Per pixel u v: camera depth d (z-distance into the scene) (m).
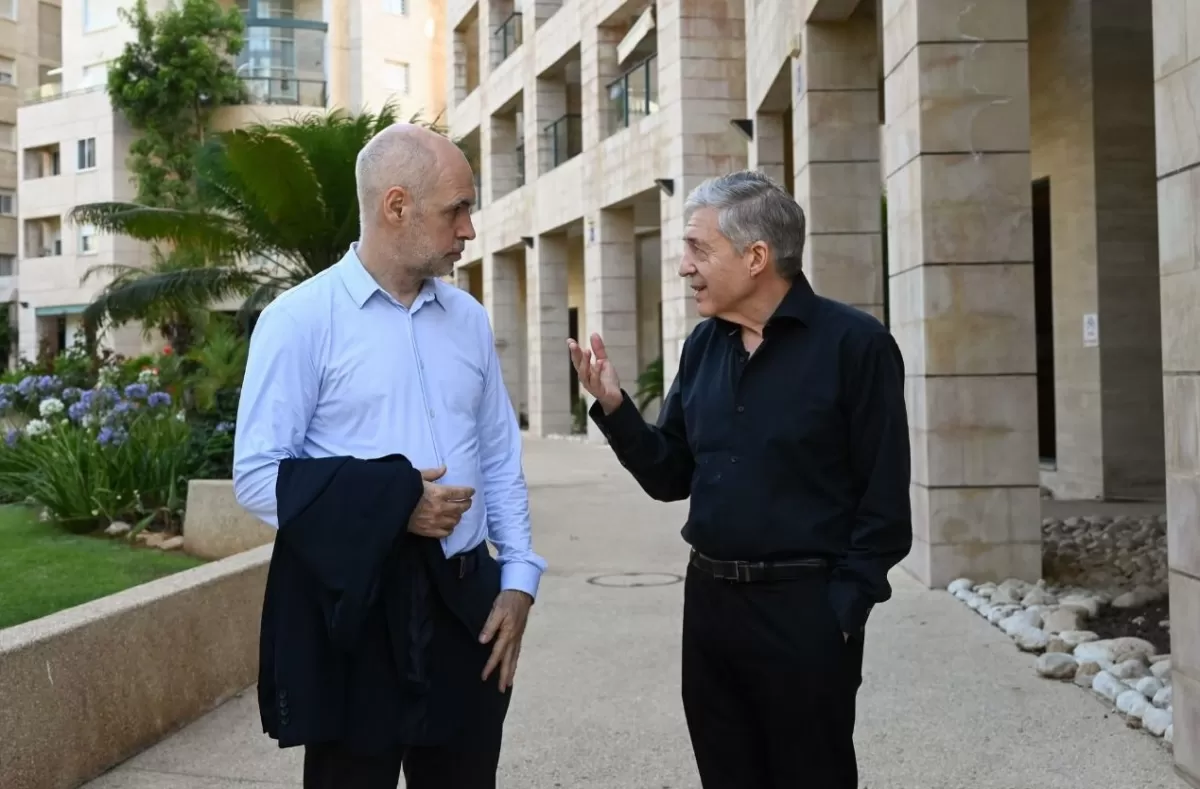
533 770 3.80
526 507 2.63
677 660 5.20
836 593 2.39
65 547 7.70
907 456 2.41
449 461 2.38
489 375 2.59
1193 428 3.42
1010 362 6.49
